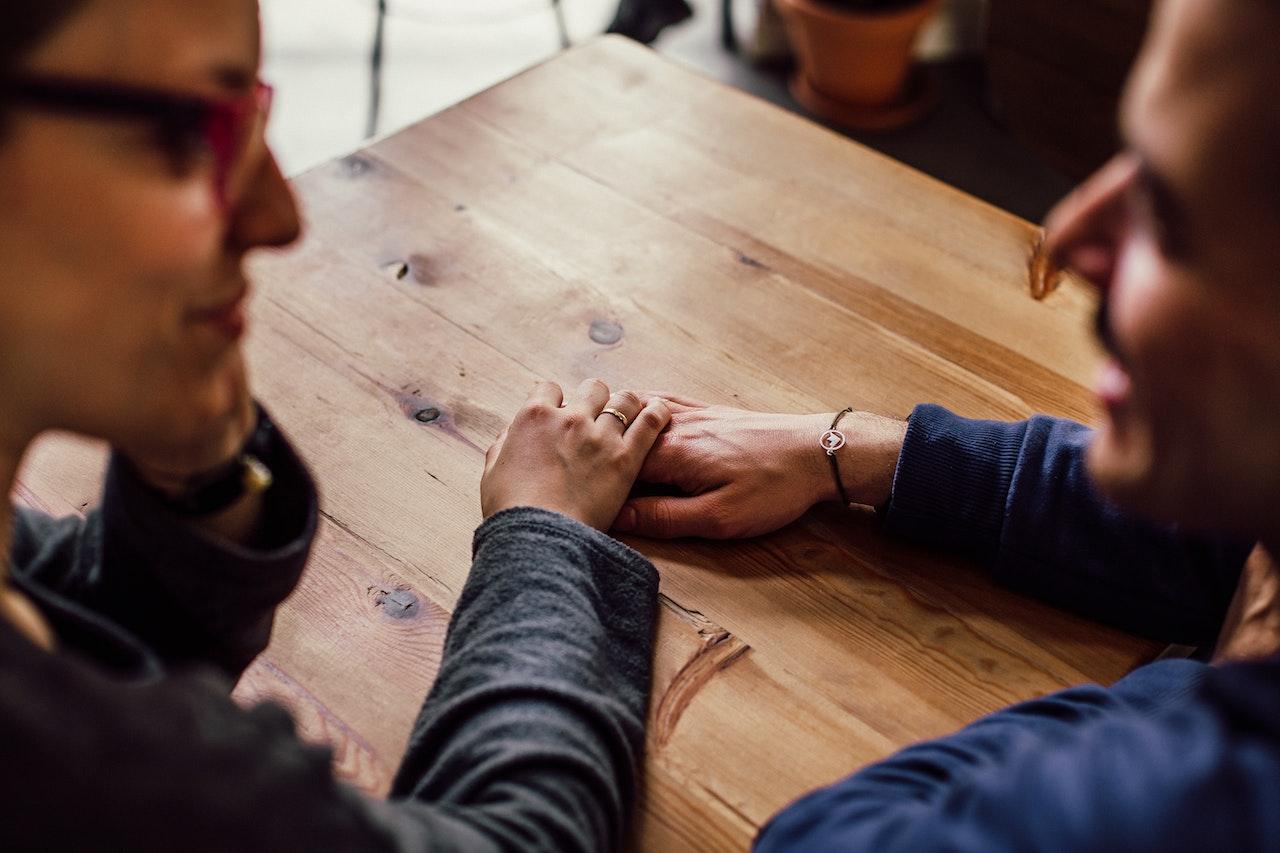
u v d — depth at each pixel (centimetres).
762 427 106
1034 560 98
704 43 318
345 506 103
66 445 107
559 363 118
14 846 44
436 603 96
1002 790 54
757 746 87
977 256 133
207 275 52
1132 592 96
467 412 112
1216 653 87
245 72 50
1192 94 48
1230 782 49
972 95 302
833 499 106
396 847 57
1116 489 62
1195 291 51
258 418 69
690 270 130
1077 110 225
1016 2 221
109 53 45
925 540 103
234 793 49
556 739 74
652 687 90
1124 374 60
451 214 135
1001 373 119
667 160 145
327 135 275
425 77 295
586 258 131
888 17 269
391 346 119
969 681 93
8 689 43
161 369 52
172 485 64
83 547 72
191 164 48
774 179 143
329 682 90
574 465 99
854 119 290
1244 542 91
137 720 47
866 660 94
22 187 45
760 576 100
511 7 321
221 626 69
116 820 45
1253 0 45
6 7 42
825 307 126
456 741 74
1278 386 51
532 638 81
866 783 70
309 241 130
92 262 47
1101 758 52
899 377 118
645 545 102
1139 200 54
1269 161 46
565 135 149
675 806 83
